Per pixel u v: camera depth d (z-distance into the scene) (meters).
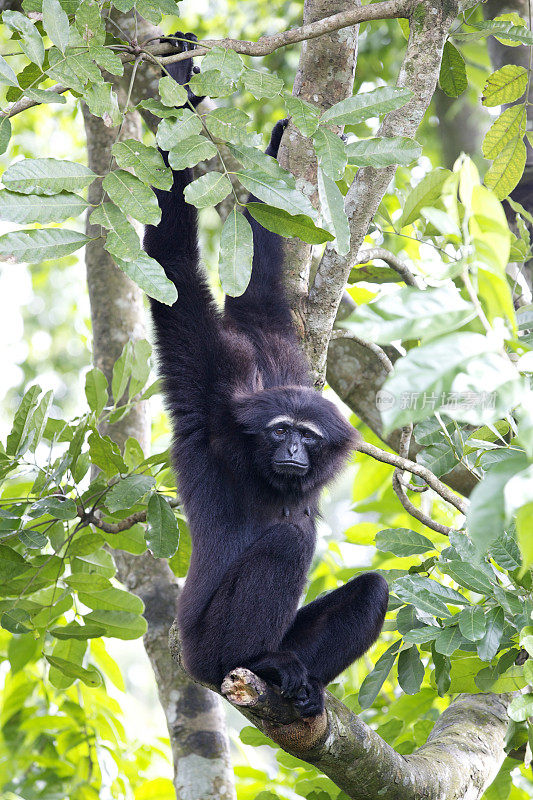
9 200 6.94
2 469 10.28
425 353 4.74
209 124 7.74
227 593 9.59
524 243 12.75
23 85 9.10
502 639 9.90
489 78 11.20
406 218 10.01
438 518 15.66
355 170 13.25
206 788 13.11
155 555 10.20
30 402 10.04
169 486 11.77
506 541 9.20
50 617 11.16
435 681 10.77
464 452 10.83
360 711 12.73
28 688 14.47
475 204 5.46
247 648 9.33
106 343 15.95
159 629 14.20
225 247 7.48
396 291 4.98
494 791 12.05
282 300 11.30
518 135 11.25
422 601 9.48
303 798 12.84
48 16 7.35
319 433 10.49
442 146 18.77
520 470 4.75
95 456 10.62
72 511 10.16
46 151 26.70
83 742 14.01
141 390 11.73
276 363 11.08
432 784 9.67
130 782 14.62
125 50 8.27
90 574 10.52
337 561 15.33
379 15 10.05
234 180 12.72
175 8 8.43
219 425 10.34
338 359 14.30
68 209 7.11
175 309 10.29
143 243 10.25
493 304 5.32
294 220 7.71
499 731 11.24
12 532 10.00
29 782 13.64
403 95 8.15
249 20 24.72
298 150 11.02
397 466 10.73
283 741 8.93
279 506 10.80
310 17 11.48
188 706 13.72
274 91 7.82
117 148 7.43
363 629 10.40
